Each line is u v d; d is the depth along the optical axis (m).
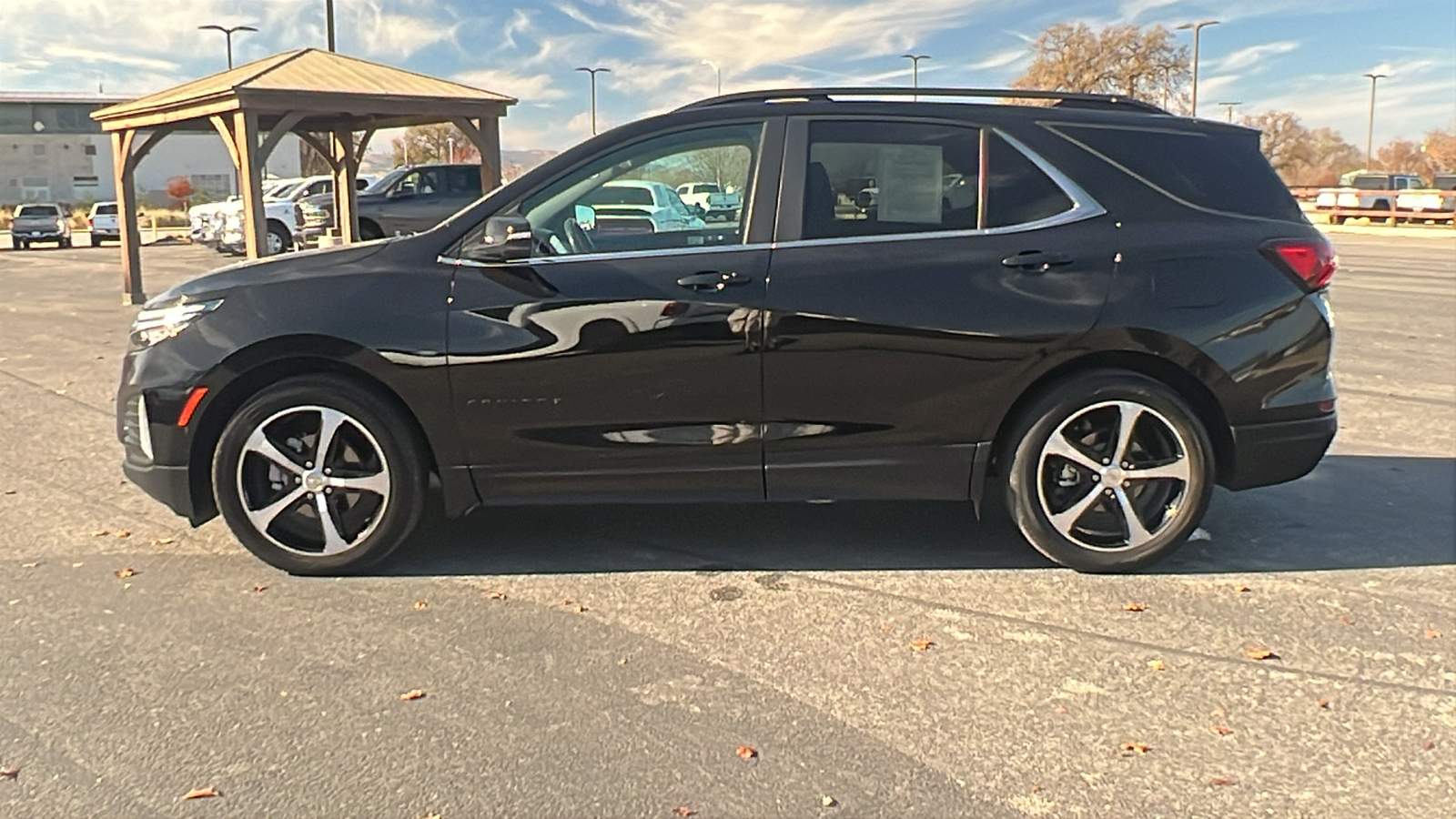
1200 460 4.39
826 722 3.32
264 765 3.09
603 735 3.25
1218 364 4.33
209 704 3.44
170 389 4.33
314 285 4.34
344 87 14.57
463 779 3.02
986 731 3.27
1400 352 10.55
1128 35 60.91
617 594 4.34
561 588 4.41
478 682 3.59
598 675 3.63
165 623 4.06
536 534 5.08
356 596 4.32
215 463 4.39
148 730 3.28
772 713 3.38
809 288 4.27
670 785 2.98
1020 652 3.79
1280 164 74.19
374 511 4.46
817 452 4.40
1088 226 4.35
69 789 2.97
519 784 2.99
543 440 4.37
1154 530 4.46
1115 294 4.29
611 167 4.45
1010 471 4.47
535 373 4.30
